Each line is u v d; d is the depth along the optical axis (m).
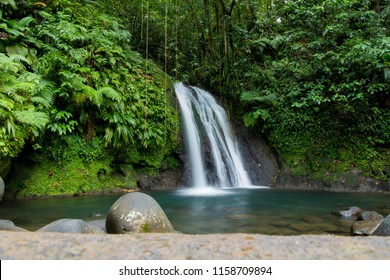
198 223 4.73
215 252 1.79
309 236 2.09
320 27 9.87
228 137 9.98
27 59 6.42
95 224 3.98
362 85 8.91
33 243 1.89
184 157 8.89
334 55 9.06
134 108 7.85
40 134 6.32
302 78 9.87
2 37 6.31
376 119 8.91
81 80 6.68
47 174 6.86
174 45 13.15
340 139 9.03
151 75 9.54
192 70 12.88
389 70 8.04
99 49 7.59
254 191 8.25
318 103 8.68
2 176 5.87
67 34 6.88
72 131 7.07
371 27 9.24
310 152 9.23
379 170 8.43
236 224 4.66
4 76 5.51
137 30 12.91
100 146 7.50
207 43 12.66
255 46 11.12
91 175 7.42
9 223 3.45
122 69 8.17
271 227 4.49
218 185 8.99
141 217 3.31
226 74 10.92
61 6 7.98
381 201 6.71
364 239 2.02
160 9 12.84
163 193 7.78
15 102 5.61
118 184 7.84
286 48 10.80
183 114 9.45
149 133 7.97
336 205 6.25
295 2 10.38
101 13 9.42
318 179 8.76
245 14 12.20
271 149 9.88
